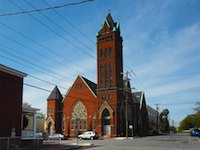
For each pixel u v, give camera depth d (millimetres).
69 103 83875
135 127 93125
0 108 30516
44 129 86688
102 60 80750
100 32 82500
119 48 83125
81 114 81125
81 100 81875
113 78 78250
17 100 33281
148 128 116000
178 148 30781
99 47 81812
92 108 79562
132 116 91000
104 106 77188
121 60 83500
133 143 40906
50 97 85125
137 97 110562
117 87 77812
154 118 145000
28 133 38719
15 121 32688
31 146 34125
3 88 31172
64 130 83000
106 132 77062
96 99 79375
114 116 75500
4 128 30859
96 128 77312
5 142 29703
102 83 79500
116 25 83188
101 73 80250
